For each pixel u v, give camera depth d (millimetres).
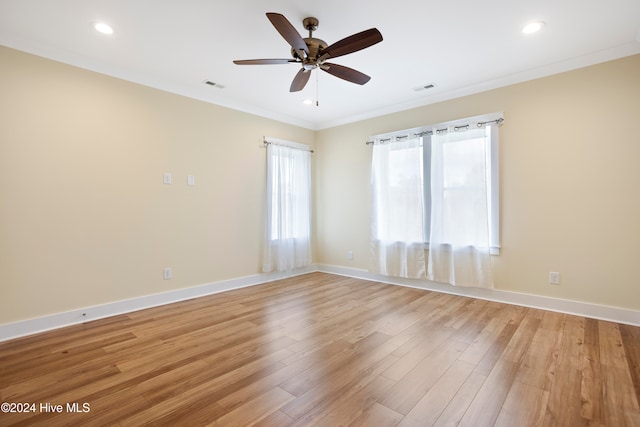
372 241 4590
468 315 3115
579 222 3074
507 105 3469
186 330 2756
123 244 3223
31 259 2689
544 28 2514
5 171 2570
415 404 1708
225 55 2936
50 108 2783
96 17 2324
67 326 2842
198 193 3842
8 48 2578
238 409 1667
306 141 5242
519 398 1758
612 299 2918
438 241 3920
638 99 2789
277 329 2777
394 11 2279
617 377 1959
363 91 3842
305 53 2254
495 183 3535
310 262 5184
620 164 2875
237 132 4258
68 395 1796
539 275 3297
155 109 3465
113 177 3152
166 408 1675
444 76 3422
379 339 2557
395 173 4336
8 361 2191
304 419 1589
